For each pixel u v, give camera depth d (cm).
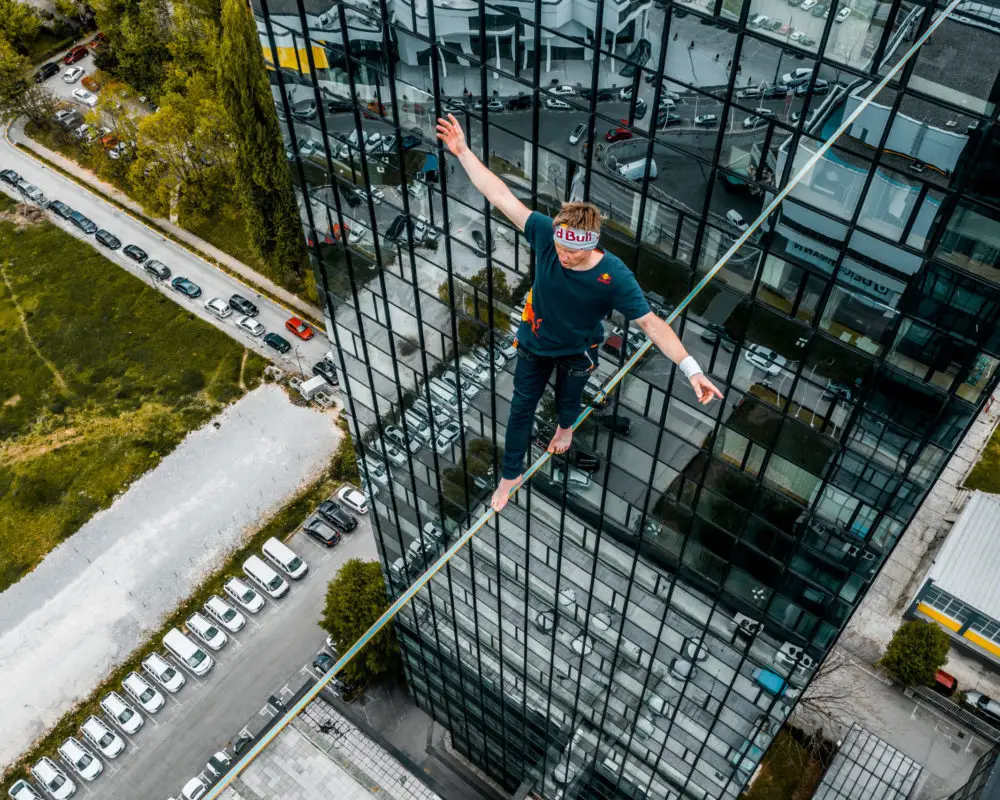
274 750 4694
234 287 8219
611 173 2208
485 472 3550
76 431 7344
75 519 6838
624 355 2583
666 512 2900
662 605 3259
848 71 1734
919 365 2050
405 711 5738
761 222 2050
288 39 2581
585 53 2017
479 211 2612
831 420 2303
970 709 5544
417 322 3197
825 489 2461
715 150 2011
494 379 3134
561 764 4744
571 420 1650
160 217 8538
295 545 6625
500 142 2377
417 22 2228
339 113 2695
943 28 1587
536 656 4088
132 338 7925
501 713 4784
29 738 5803
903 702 5547
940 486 6406
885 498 2372
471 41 2178
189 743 5731
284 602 6347
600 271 1306
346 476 6931
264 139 6688
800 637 2958
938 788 5219
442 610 4488
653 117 2034
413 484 3997
